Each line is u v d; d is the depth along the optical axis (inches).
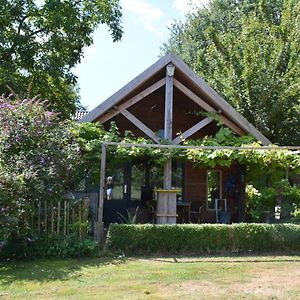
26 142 394.3
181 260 368.2
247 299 245.4
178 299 243.3
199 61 903.7
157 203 492.4
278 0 983.6
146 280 290.4
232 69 786.2
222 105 530.3
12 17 761.6
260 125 744.3
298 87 729.0
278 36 797.2
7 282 281.4
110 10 846.5
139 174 635.5
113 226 399.2
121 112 522.6
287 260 373.7
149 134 514.0
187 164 658.2
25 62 759.1
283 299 246.5
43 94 829.2
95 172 488.7
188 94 533.0
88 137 494.6
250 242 411.8
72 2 801.6
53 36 774.5
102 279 291.9
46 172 385.7
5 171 347.3
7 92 729.0
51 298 243.1
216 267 338.6
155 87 520.7
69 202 403.9
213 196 657.6
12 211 342.0
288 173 592.1
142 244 396.5
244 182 592.7
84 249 374.3
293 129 759.1
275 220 587.8
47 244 371.9
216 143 515.2
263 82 746.8
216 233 407.5
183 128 654.5
